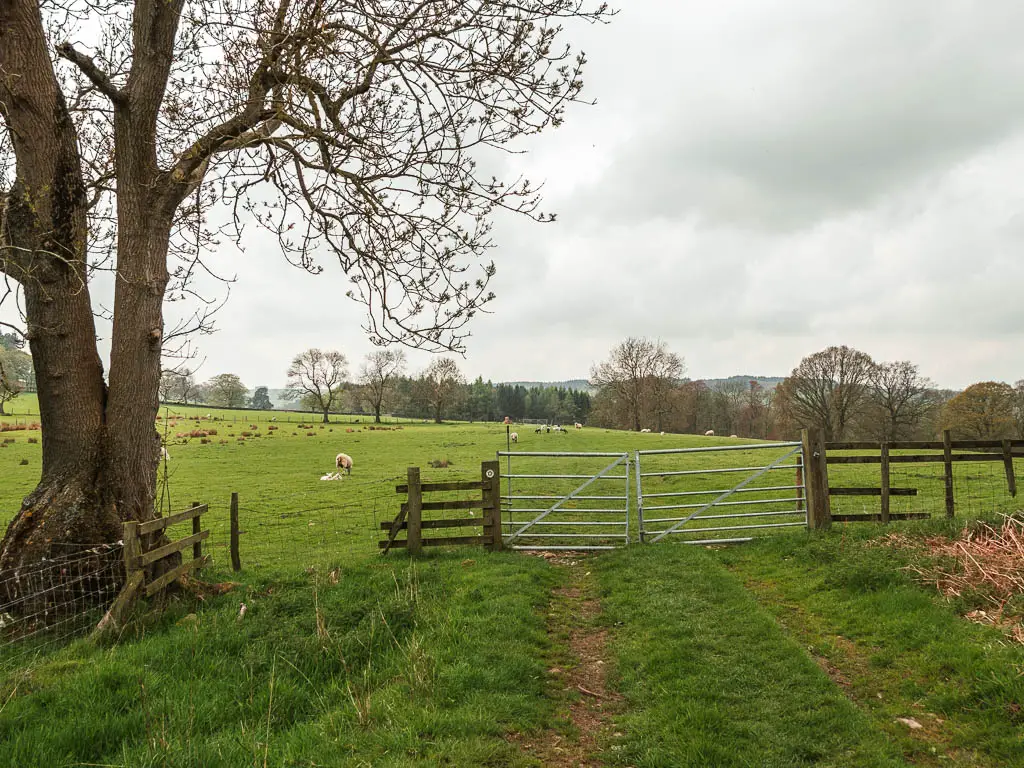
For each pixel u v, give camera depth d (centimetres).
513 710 527
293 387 9494
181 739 449
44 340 828
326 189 978
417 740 460
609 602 855
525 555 1117
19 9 787
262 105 926
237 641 656
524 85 836
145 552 793
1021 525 862
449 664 599
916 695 559
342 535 1648
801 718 517
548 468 3109
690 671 609
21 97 791
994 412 5628
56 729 464
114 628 681
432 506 1145
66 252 826
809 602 817
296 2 903
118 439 853
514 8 830
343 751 450
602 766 459
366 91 947
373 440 5531
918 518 1135
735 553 1102
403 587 858
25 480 3016
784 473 2477
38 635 709
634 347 8569
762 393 9475
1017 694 510
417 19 870
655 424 9688
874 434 6419
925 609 712
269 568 1082
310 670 605
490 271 870
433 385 9981
